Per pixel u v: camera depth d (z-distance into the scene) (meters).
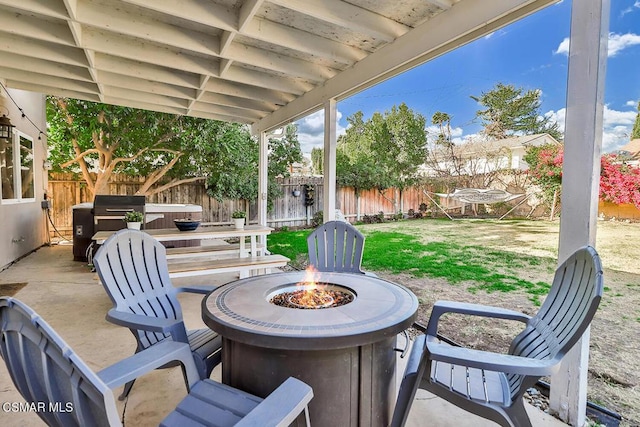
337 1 2.73
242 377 1.51
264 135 6.29
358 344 1.36
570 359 1.88
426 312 3.62
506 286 3.99
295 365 1.42
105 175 7.82
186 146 7.93
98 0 2.89
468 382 1.59
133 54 3.56
